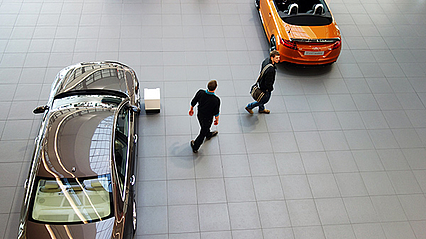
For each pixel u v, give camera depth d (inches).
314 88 261.0
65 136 159.2
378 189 207.5
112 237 142.6
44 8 290.8
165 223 181.5
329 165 216.1
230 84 255.0
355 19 321.4
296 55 256.8
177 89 246.1
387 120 245.1
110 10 297.7
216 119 193.8
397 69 281.1
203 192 195.6
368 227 190.9
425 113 252.2
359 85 266.7
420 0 343.6
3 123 213.9
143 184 195.0
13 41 262.2
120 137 170.7
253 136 225.8
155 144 213.9
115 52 265.0
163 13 302.5
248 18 310.2
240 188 199.6
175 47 275.4
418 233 190.9
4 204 180.4
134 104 197.6
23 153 201.5
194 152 211.8
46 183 146.7
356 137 232.8
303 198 199.3
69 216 143.3
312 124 237.0
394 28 316.2
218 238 179.2
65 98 184.1
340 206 197.9
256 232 183.5
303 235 184.7
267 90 215.6
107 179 151.3
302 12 280.7
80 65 212.5
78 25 281.1
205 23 299.6
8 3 289.9
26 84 236.7
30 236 138.6
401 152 227.5
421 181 213.6
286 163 214.2
